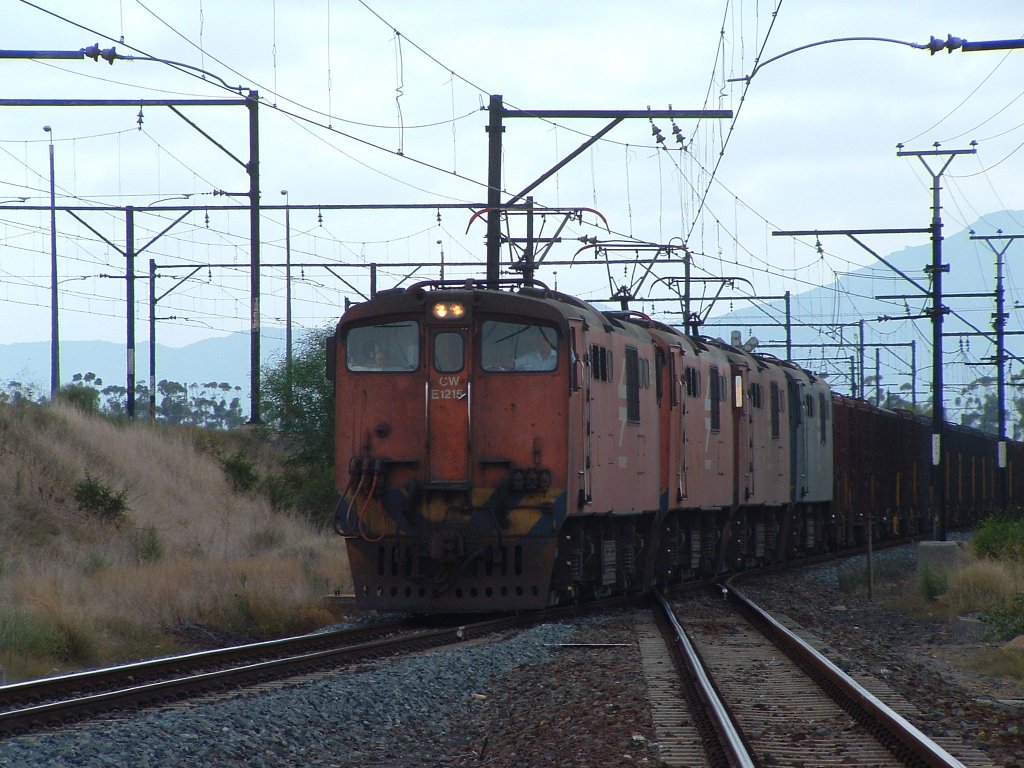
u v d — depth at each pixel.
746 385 112.00
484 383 68.12
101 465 125.44
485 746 38.56
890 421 176.00
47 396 140.62
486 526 67.31
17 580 76.06
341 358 69.88
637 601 86.62
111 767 32.38
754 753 34.38
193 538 114.31
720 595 93.69
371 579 69.00
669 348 90.38
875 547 162.38
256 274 137.25
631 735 37.06
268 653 56.03
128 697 42.00
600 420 74.38
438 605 68.19
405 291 69.50
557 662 54.28
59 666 57.16
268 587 79.25
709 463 100.81
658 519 88.69
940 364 128.38
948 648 69.31
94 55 72.06
